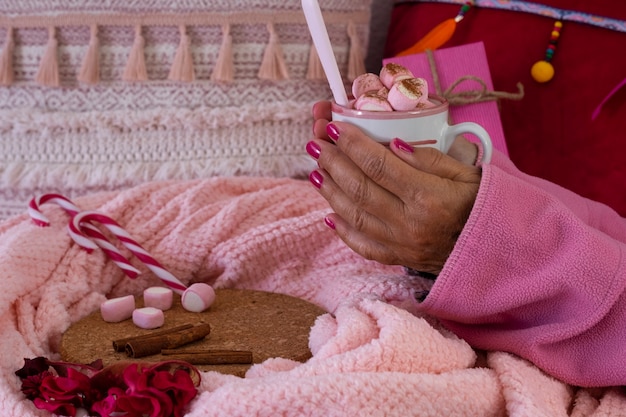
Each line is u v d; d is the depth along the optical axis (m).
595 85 1.16
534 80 1.20
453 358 0.76
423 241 0.76
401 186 0.73
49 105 1.22
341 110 0.74
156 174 1.22
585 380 0.78
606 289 0.75
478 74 1.17
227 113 1.22
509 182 0.75
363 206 0.76
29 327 0.86
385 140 0.74
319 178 0.80
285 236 1.03
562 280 0.75
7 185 1.21
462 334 0.82
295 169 1.26
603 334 0.78
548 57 1.19
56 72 1.19
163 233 1.05
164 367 0.74
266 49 1.22
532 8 1.21
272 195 1.11
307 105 1.25
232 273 1.03
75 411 0.71
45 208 1.03
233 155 1.24
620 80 1.14
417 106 0.75
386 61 1.19
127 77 1.19
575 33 1.18
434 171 0.75
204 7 1.19
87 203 1.09
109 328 0.87
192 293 0.92
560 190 0.96
